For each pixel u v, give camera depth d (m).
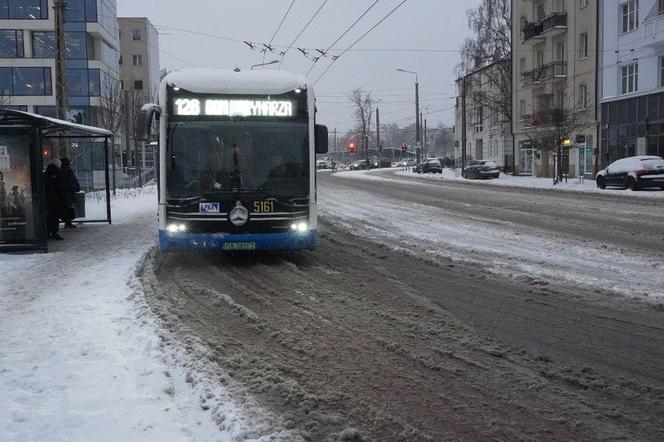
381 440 4.10
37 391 4.88
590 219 16.61
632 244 12.11
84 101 53.28
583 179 38.72
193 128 9.85
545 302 7.70
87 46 52.91
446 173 58.69
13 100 50.97
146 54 83.38
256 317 6.99
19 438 4.08
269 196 9.90
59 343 6.04
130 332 6.41
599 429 4.24
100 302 7.69
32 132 11.72
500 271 9.67
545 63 46.69
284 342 6.13
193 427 4.27
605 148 38.53
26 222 11.79
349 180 45.28
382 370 5.36
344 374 5.27
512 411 4.53
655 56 34.03
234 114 9.92
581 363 5.50
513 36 51.44
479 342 6.09
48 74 53.06
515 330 6.49
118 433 4.14
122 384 5.01
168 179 9.80
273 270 9.87
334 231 15.15
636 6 35.66
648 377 5.18
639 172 27.73
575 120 36.59
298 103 10.11
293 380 5.11
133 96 48.09
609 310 7.30
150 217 19.27
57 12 18.70
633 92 35.66
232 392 4.83
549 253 11.29
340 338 6.25
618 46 37.28
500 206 21.31
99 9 52.91
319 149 10.34
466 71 53.91
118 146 51.69
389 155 111.56
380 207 21.86
